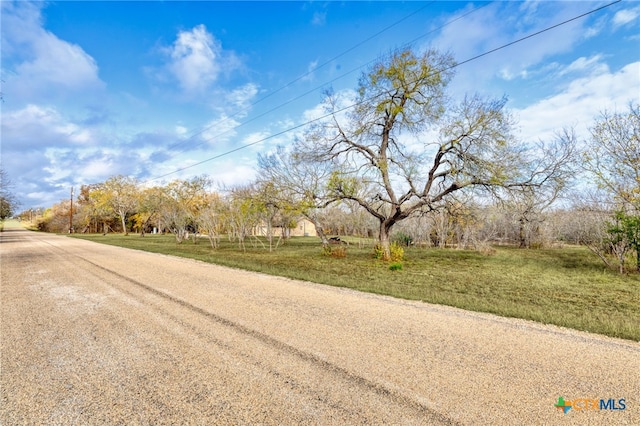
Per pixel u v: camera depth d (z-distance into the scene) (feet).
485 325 15.23
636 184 36.47
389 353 11.87
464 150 43.78
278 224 76.07
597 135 38.93
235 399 8.80
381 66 48.19
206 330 14.47
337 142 53.47
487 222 77.10
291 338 13.42
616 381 9.75
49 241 96.94
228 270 33.86
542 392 9.11
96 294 22.08
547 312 17.52
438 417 7.89
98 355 11.79
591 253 59.36
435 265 42.57
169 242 94.63
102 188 164.86
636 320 16.44
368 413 8.09
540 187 42.32
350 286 24.62
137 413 8.16
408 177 48.03
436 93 48.34
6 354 11.94
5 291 23.32
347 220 102.47
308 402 8.62
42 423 7.79
